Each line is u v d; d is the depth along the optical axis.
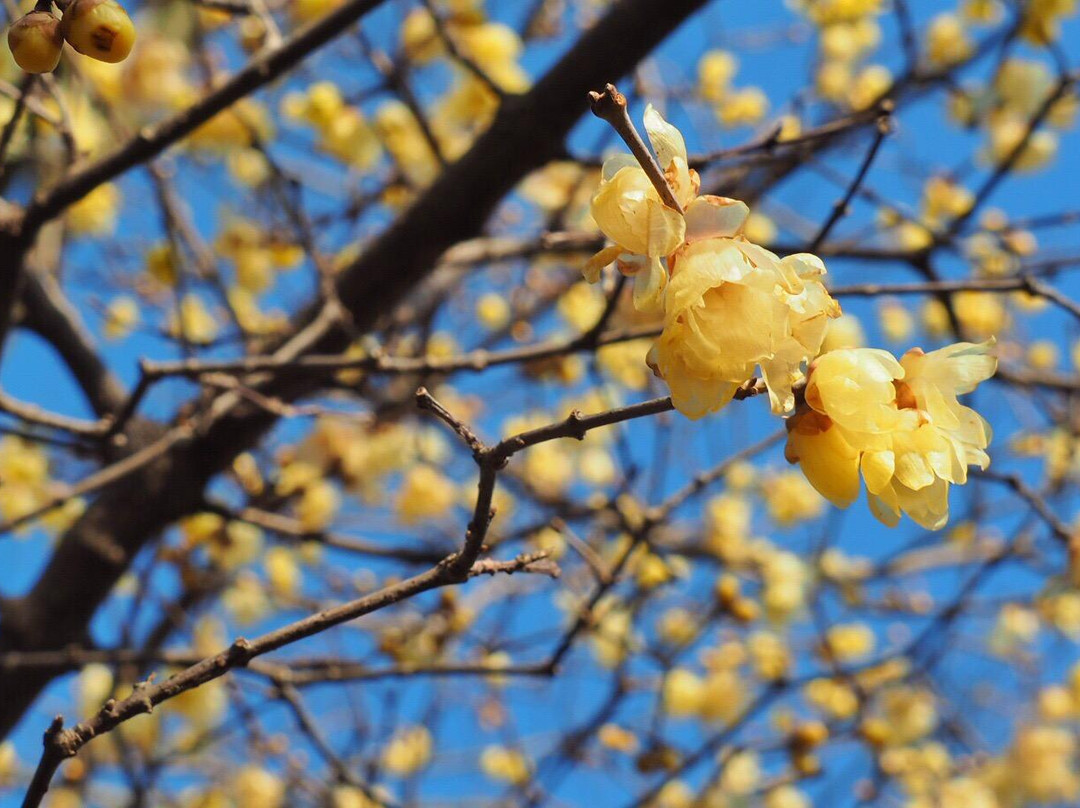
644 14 3.81
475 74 4.01
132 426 4.20
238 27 4.94
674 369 1.35
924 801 5.76
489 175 4.04
